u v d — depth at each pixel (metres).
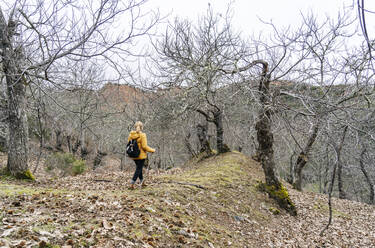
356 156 15.07
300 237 7.07
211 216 6.44
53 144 22.23
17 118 7.45
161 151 23.78
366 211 12.27
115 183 8.38
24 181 7.35
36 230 3.32
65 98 16.78
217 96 10.54
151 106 13.59
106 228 3.78
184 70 9.68
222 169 12.38
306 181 26.77
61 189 6.80
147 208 5.11
